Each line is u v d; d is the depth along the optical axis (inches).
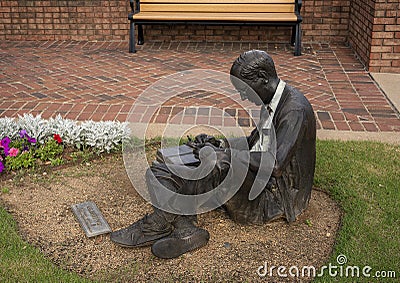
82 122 208.7
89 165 179.8
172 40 366.9
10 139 186.5
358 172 170.9
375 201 153.1
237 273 124.9
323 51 337.7
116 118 221.5
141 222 135.9
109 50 342.0
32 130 187.9
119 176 172.4
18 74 286.8
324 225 143.9
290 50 340.8
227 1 340.2
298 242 136.4
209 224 144.7
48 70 295.0
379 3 279.1
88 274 124.3
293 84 270.2
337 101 244.7
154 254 128.3
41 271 122.7
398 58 288.4
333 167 174.1
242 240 137.4
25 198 158.2
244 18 322.3
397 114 228.5
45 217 148.3
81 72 290.8
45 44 359.6
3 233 137.2
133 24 331.0
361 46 314.0
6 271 122.1
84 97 248.4
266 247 134.5
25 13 368.2
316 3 352.8
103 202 156.3
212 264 128.3
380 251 130.4
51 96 249.9
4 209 150.4
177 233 131.5
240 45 354.3
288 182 138.8
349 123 217.5
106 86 265.6
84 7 363.6
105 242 136.9
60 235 139.8
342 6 352.2
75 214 148.3
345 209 149.3
